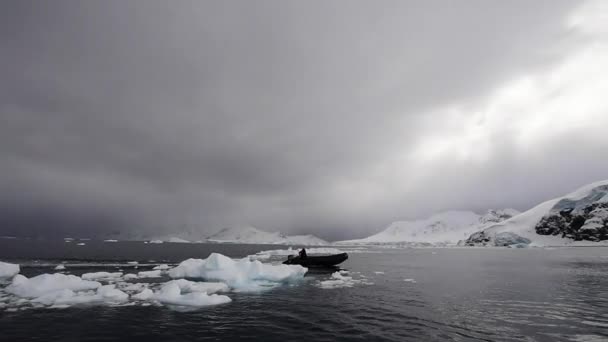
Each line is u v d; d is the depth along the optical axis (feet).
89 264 165.37
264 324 56.08
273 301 75.72
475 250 496.23
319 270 156.15
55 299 70.28
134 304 68.44
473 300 79.20
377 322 58.34
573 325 56.65
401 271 154.51
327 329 53.62
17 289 76.89
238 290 90.53
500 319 60.64
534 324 57.11
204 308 66.69
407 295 85.66
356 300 78.18
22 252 265.34
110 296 72.69
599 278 125.08
